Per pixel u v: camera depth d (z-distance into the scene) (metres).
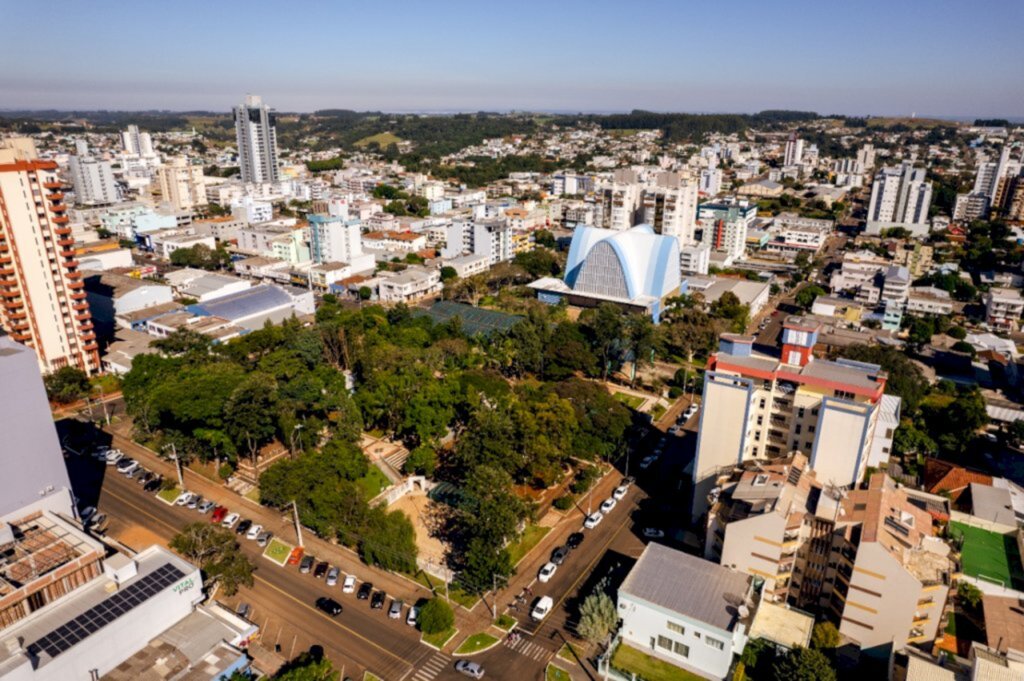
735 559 105.94
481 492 117.75
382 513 125.12
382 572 119.06
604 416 151.38
